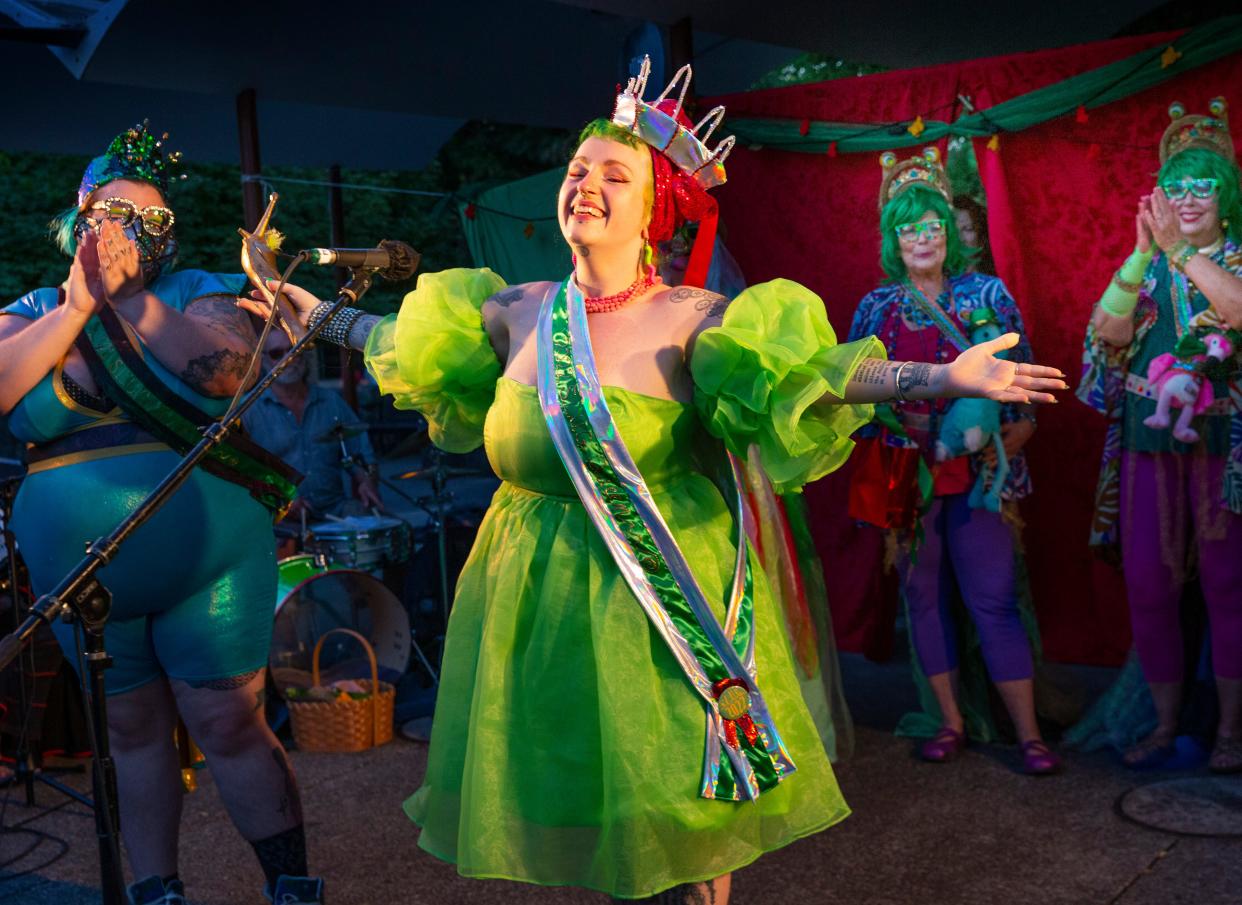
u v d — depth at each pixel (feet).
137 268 9.00
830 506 17.56
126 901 8.05
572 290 7.40
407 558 17.72
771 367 6.75
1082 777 12.78
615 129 7.39
